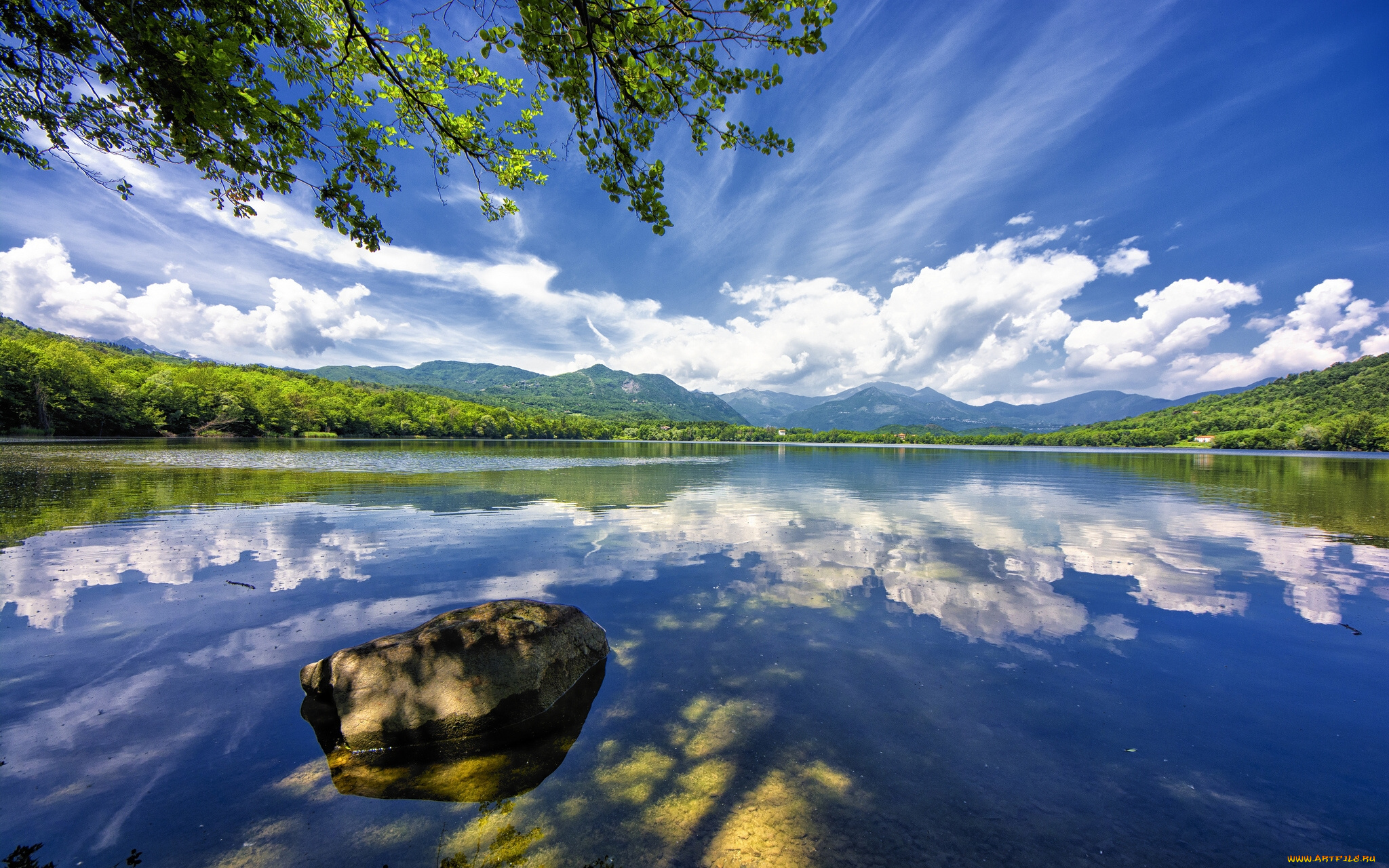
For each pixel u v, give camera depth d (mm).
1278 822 3430
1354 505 18641
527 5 4367
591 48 4688
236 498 16844
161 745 4098
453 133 6289
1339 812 3520
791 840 3236
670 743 4305
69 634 6164
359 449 55062
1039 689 5258
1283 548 11586
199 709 4637
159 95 4809
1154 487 25203
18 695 4770
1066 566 9992
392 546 10875
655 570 9406
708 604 7684
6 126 5297
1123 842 3258
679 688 5234
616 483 24797
